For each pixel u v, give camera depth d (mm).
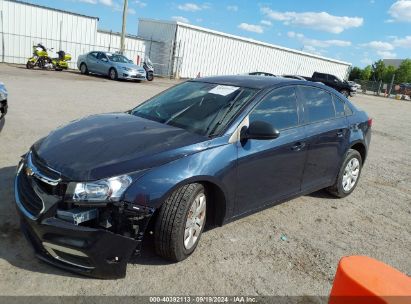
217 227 4043
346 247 3994
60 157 3025
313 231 4273
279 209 4773
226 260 3449
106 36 27297
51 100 10742
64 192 2801
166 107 4168
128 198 2836
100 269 2830
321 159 4652
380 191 6035
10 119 7754
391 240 4285
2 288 2756
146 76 22953
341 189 5254
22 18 22531
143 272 3127
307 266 3531
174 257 3193
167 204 3064
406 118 19438
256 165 3719
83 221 2764
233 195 3586
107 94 13695
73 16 24656
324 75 32750
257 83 4238
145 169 2965
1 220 3629
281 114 4125
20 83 13555
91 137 3344
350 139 5078
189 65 30984
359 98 35000
